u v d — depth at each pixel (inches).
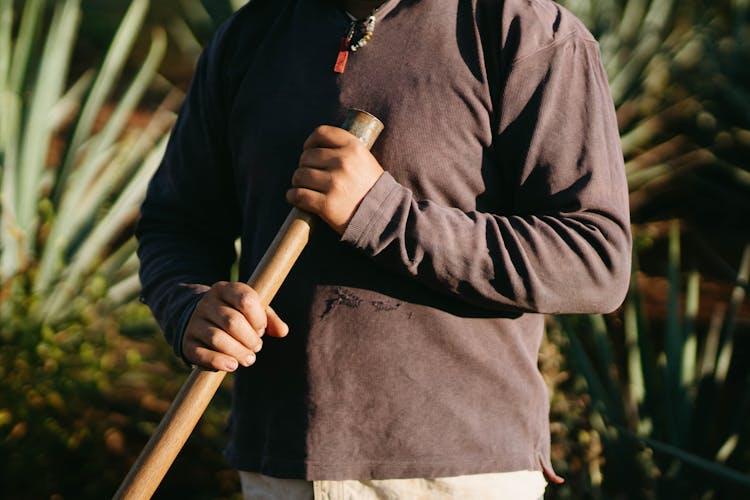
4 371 138.3
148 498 57.7
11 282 147.9
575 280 58.1
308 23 65.1
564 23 61.9
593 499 112.2
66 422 142.9
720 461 115.0
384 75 61.2
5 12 170.9
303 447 60.4
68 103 180.4
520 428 61.7
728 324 125.6
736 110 245.9
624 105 240.2
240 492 138.9
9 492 133.9
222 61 68.7
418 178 60.0
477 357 60.4
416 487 60.0
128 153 170.1
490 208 61.7
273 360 62.4
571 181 59.4
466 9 61.6
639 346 124.1
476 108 60.2
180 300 64.0
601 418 116.2
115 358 160.1
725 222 224.7
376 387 59.9
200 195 72.2
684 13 283.9
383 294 60.0
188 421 58.1
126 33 167.0
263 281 58.2
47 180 181.5
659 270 200.1
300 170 58.4
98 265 166.1
